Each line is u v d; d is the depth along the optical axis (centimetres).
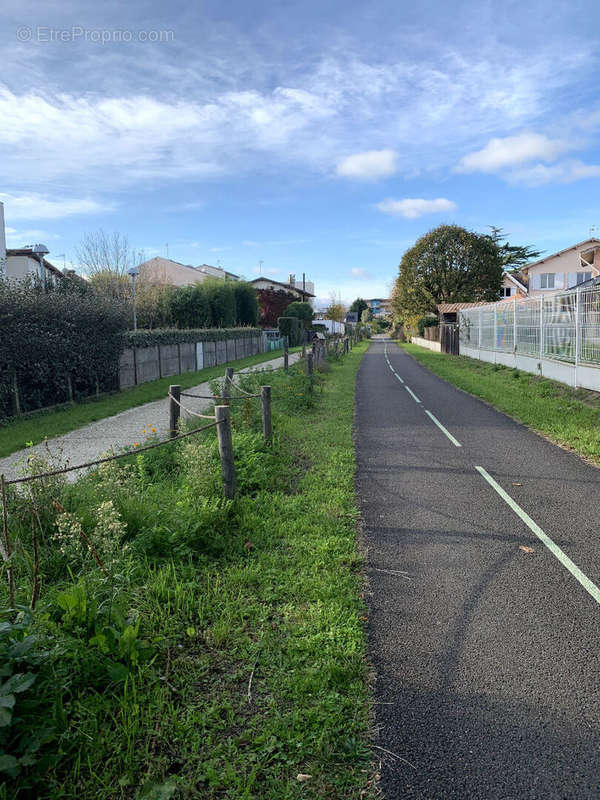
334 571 477
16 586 413
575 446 927
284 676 342
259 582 460
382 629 396
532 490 707
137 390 1872
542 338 1848
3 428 1184
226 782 264
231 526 578
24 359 1323
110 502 456
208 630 387
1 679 270
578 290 1483
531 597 437
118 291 3309
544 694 324
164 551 505
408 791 259
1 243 2461
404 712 312
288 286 7181
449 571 485
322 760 279
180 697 324
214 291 4112
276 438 933
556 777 265
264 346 4409
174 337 2434
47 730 269
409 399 1592
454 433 1079
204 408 1426
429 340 5141
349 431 1084
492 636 384
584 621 402
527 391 1566
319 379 2045
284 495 688
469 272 6044
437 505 656
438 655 364
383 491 713
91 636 349
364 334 8719
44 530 498
